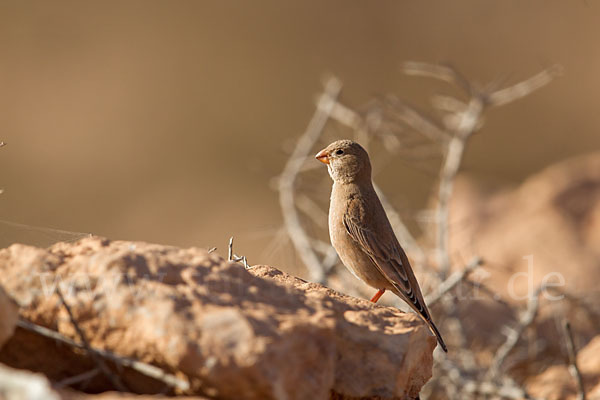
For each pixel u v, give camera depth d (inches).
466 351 418.9
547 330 461.1
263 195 1138.7
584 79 1316.4
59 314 199.3
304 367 196.2
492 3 1400.1
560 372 422.6
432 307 446.9
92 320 197.0
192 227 1059.3
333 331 204.1
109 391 201.8
